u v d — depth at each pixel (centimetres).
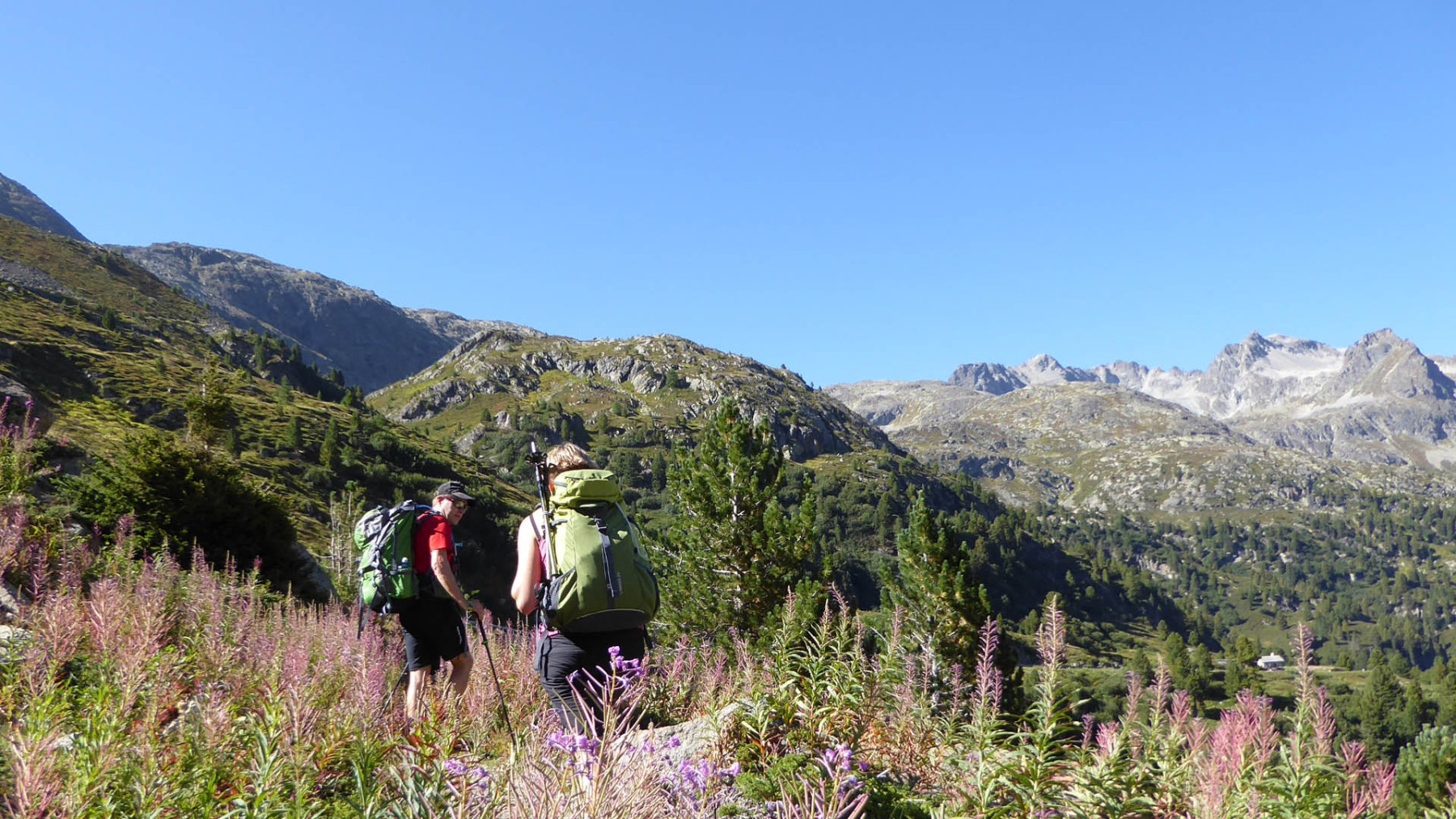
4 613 850
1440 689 10319
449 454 18300
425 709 510
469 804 308
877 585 18725
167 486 1755
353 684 579
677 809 309
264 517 1883
